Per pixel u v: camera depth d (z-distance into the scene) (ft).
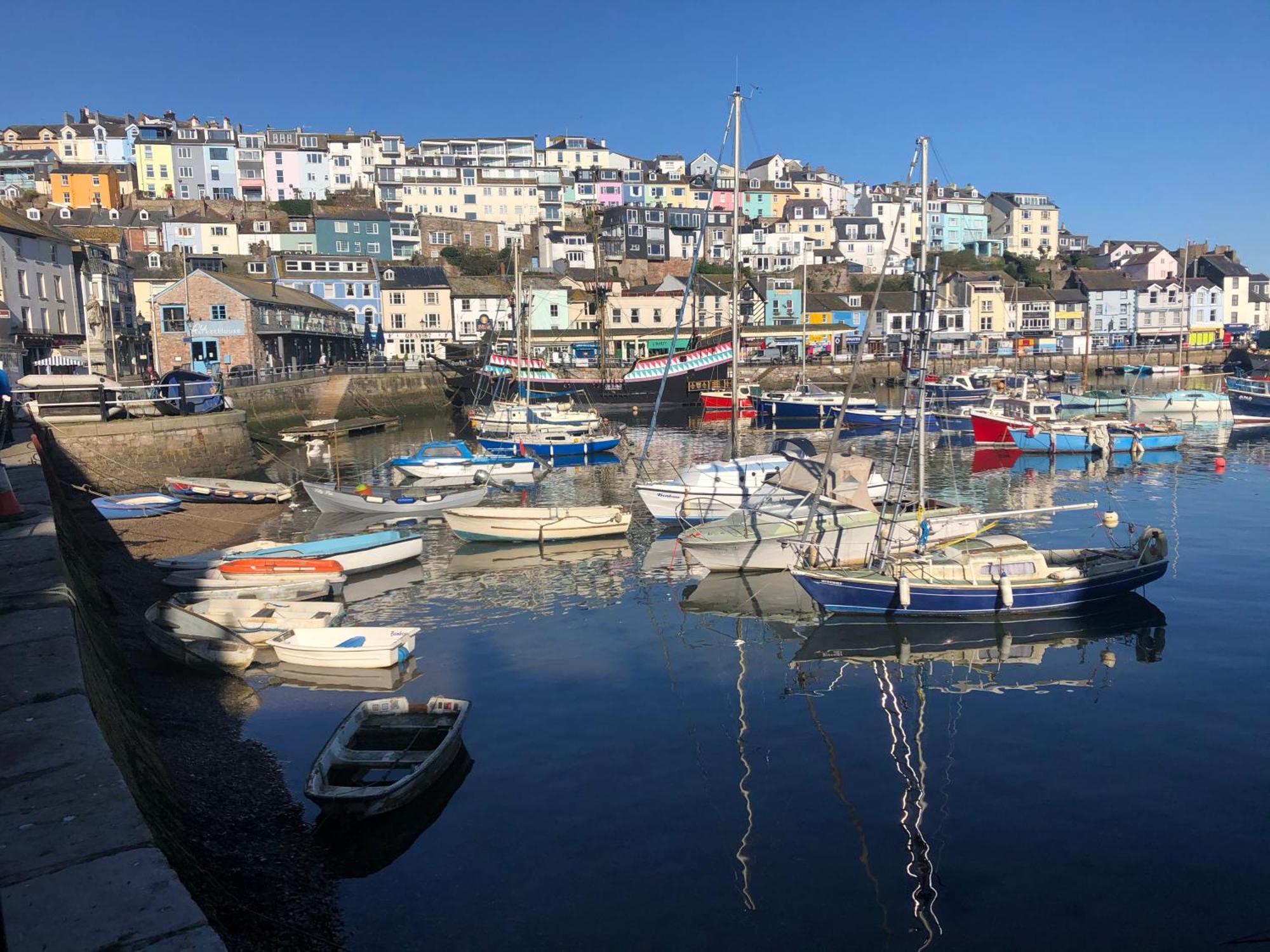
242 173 400.06
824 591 65.67
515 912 32.01
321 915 31.63
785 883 33.55
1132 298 390.01
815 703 50.98
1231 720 47.62
